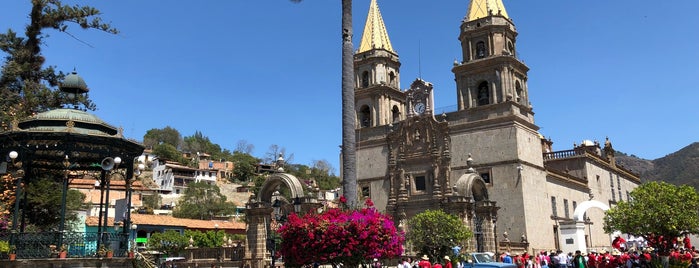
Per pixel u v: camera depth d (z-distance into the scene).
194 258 43.78
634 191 33.72
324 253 19.19
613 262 31.19
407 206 53.06
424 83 56.44
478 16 56.31
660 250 31.84
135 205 106.94
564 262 32.41
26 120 20.23
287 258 20.08
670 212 30.75
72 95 21.53
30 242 18.08
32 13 34.28
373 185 58.09
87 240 19.09
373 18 66.19
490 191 51.19
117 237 19.77
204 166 163.25
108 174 20.69
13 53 34.53
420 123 55.50
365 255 19.30
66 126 19.92
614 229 34.09
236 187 155.38
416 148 55.34
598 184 68.94
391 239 19.98
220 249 42.47
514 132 51.03
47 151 21.47
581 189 63.53
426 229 36.59
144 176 155.12
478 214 44.19
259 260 39.47
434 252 35.81
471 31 55.94
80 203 48.00
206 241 65.56
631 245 50.28
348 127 25.83
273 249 37.72
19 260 17.09
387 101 62.69
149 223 69.06
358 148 60.38
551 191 55.66
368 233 19.16
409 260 33.03
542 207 52.50
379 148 58.69
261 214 40.84
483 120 52.75
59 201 31.42
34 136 19.20
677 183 176.25
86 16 34.94
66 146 19.67
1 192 27.56
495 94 53.25
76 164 22.97
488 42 55.03
